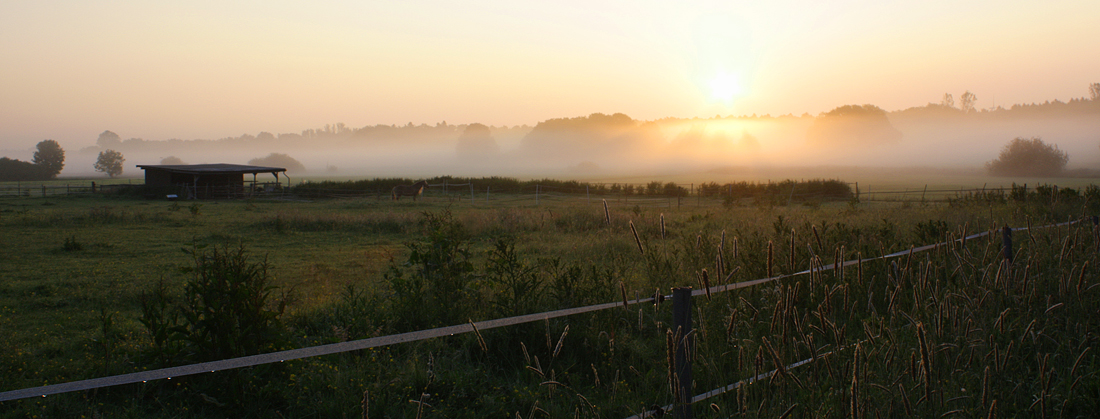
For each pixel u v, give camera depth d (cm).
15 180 10731
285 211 2700
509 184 5041
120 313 730
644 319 489
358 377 396
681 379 273
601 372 408
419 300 546
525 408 363
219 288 410
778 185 4353
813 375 262
